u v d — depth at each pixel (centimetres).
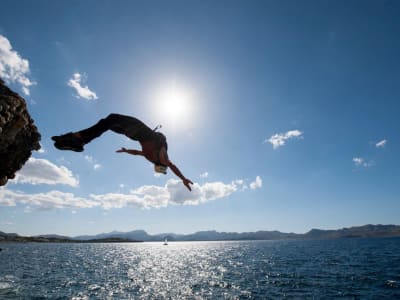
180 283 3142
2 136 1778
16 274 3853
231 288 2759
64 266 5141
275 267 4525
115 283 3188
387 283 2752
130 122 396
